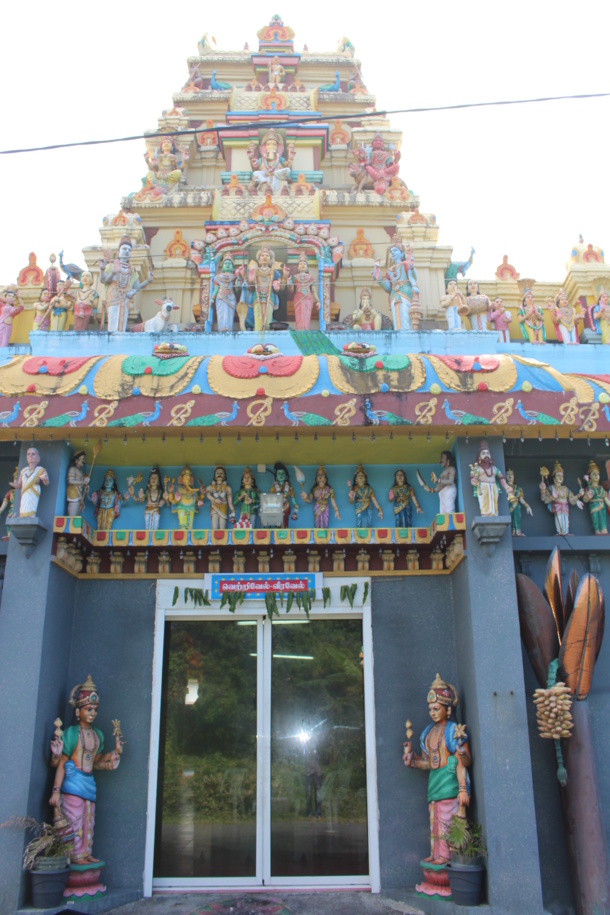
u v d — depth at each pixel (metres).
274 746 8.33
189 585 8.66
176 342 9.55
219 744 8.34
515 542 8.46
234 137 13.34
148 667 8.39
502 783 7.11
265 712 8.39
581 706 7.41
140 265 11.37
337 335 9.70
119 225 11.80
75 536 7.95
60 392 7.76
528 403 7.84
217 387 7.83
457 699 8.00
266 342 9.56
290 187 12.32
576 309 11.12
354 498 8.95
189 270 11.87
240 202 11.82
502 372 7.99
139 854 7.75
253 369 7.95
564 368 9.81
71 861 7.23
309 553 8.65
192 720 8.42
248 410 7.74
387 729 8.20
